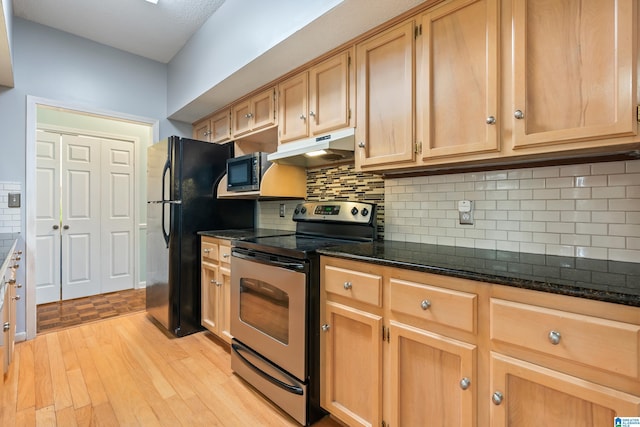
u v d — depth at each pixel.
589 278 0.90
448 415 1.07
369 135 1.67
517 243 1.43
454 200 1.64
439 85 1.38
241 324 1.90
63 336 2.49
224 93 2.55
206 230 2.67
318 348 1.51
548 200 1.35
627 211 1.17
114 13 2.44
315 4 1.55
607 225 1.21
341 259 1.42
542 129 1.10
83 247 3.59
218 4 2.33
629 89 0.94
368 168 1.68
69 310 3.12
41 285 3.32
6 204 2.38
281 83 2.25
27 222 2.45
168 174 2.56
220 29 2.33
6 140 2.40
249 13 2.03
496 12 1.20
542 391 0.88
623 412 0.74
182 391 1.78
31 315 2.43
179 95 2.96
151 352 2.24
